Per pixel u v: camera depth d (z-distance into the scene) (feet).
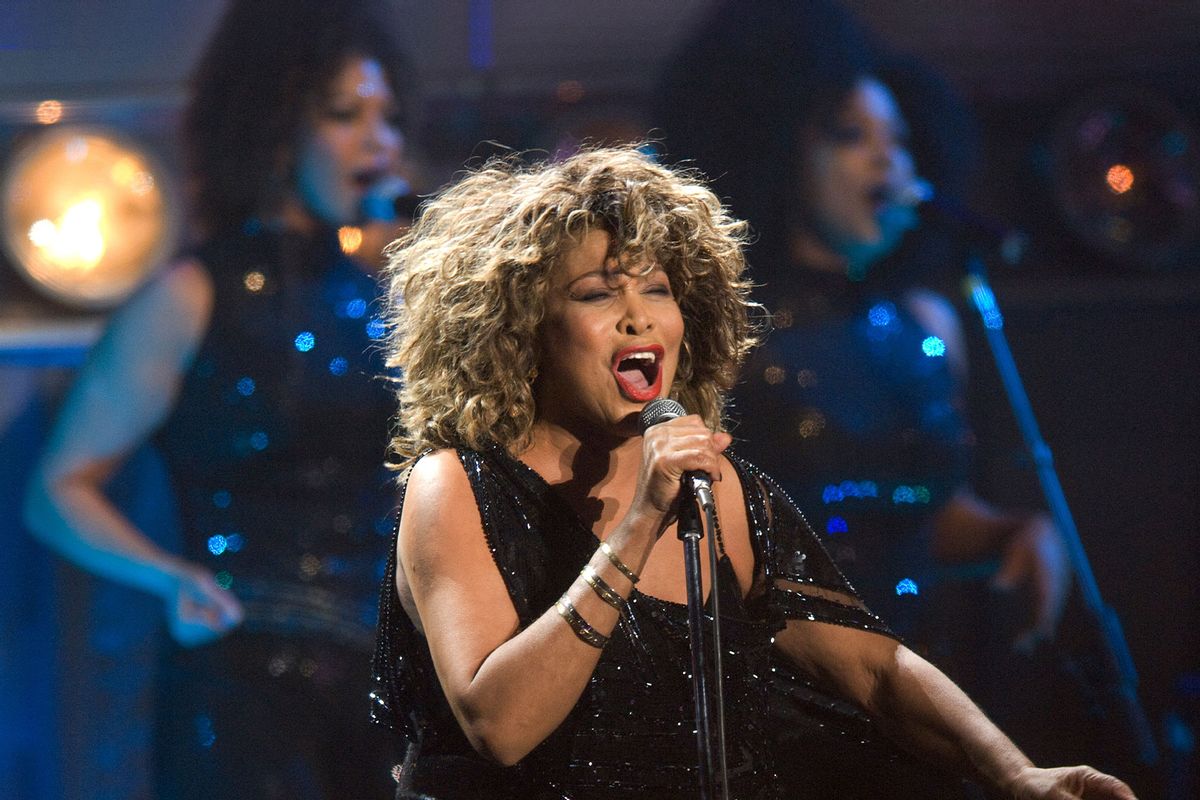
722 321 23.70
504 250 21.98
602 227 21.81
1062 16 53.52
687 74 47.80
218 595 40.55
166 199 49.47
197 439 41.86
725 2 47.65
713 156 47.03
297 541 41.57
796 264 45.68
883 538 43.24
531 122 51.01
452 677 20.03
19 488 50.96
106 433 41.83
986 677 50.39
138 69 48.93
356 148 43.21
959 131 51.06
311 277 42.86
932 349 44.91
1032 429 47.34
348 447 42.11
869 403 43.98
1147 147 55.67
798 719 25.20
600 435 22.52
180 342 41.96
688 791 20.94
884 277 45.88
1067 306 58.49
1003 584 45.11
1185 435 59.36
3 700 51.01
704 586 21.95
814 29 46.93
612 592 19.77
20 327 49.42
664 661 21.20
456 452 22.12
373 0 44.45
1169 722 50.37
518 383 22.11
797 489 43.09
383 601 22.44
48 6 48.19
